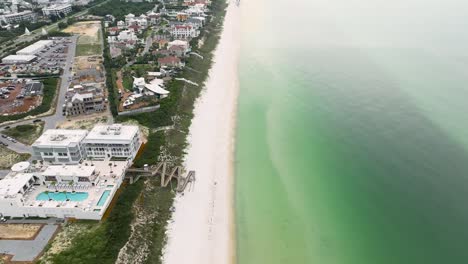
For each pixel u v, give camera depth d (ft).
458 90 527.40
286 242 281.33
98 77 570.87
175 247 274.98
